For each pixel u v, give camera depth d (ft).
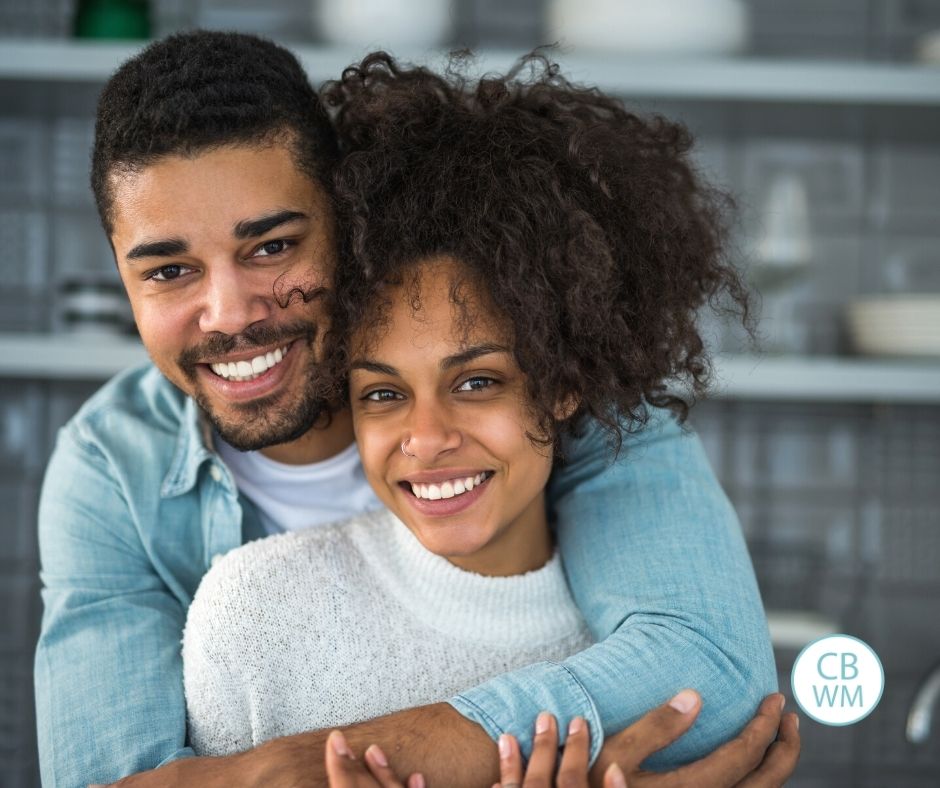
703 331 4.77
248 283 2.94
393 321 2.67
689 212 3.37
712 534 3.09
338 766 2.41
